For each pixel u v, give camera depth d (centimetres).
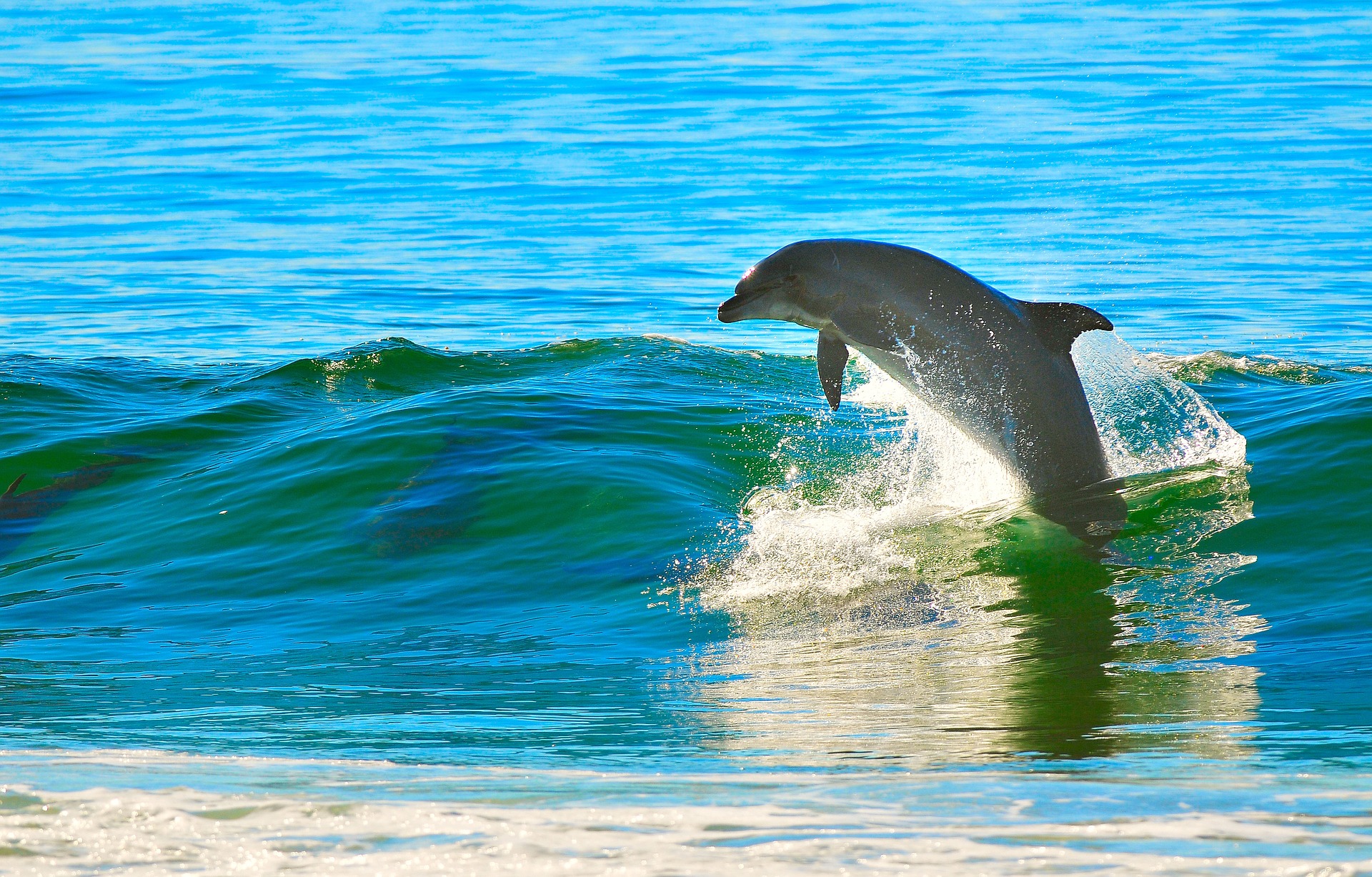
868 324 3478
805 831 1285
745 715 2220
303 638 3041
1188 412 4319
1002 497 3606
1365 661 2398
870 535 3488
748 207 9800
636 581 3328
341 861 1197
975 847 1208
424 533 3762
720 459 4406
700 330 7006
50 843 1262
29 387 5653
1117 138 12019
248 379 5791
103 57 17450
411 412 4831
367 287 7994
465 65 16588
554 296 7725
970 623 2856
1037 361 3466
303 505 4059
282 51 17888
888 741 1959
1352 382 4697
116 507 4294
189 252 8956
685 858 1188
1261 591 2888
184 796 1447
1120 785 1535
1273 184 10162
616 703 2366
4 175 11394
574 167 11425
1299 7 19662
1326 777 1595
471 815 1361
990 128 12562
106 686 2608
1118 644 2611
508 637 2980
